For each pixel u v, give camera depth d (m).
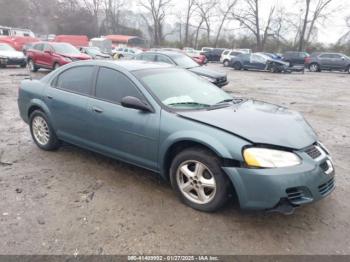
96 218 3.22
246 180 2.95
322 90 14.95
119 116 3.82
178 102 3.71
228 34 56.06
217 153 3.05
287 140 3.07
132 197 3.64
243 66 26.70
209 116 3.38
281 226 3.15
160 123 3.48
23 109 5.19
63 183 3.95
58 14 65.19
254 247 2.85
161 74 4.14
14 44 30.45
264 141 2.99
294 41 49.16
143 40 55.78
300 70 25.88
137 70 4.04
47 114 4.73
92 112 4.09
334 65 26.86
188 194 3.44
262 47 51.09
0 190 3.75
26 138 5.73
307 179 2.93
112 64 4.16
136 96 3.77
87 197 3.62
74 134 4.45
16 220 3.16
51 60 16.36
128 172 4.29
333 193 3.87
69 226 3.08
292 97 12.48
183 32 61.97
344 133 6.89
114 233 2.99
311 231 3.09
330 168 3.26
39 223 3.12
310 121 8.11
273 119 3.46
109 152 4.09
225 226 3.13
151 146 3.58
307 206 3.53
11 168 4.37
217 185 3.16
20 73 16.64
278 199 2.87
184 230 3.05
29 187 3.83
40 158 4.73
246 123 3.26
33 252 2.72
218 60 39.25
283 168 2.91
